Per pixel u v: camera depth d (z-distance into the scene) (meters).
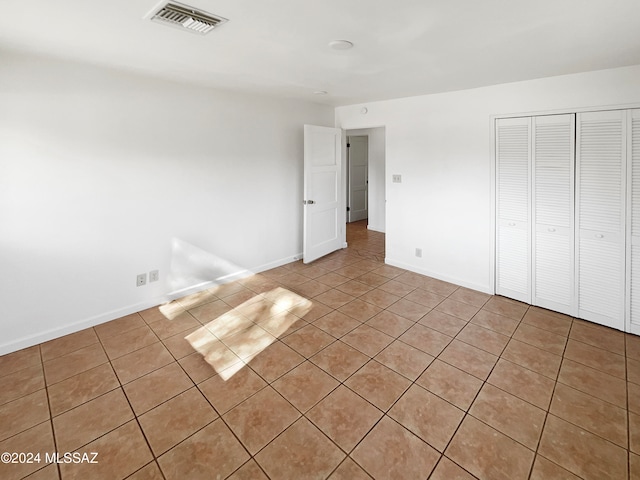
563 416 1.97
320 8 1.74
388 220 4.64
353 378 2.33
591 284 3.03
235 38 2.15
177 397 2.16
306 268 4.60
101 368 2.45
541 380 2.28
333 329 2.99
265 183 4.33
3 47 2.33
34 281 2.71
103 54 2.48
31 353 2.63
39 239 2.70
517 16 1.82
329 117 5.03
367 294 3.74
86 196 2.89
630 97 2.66
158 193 3.35
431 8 1.73
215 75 3.07
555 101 3.03
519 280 3.49
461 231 3.86
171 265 3.54
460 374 2.36
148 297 3.40
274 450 1.77
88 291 3.00
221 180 3.86
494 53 2.41
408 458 1.71
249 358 2.57
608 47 2.27
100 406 2.08
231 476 1.63
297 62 2.66
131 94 3.05
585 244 3.01
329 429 1.90
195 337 2.87
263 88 3.64
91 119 2.85
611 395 2.13
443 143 3.88
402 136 4.28
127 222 3.16
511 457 1.71
